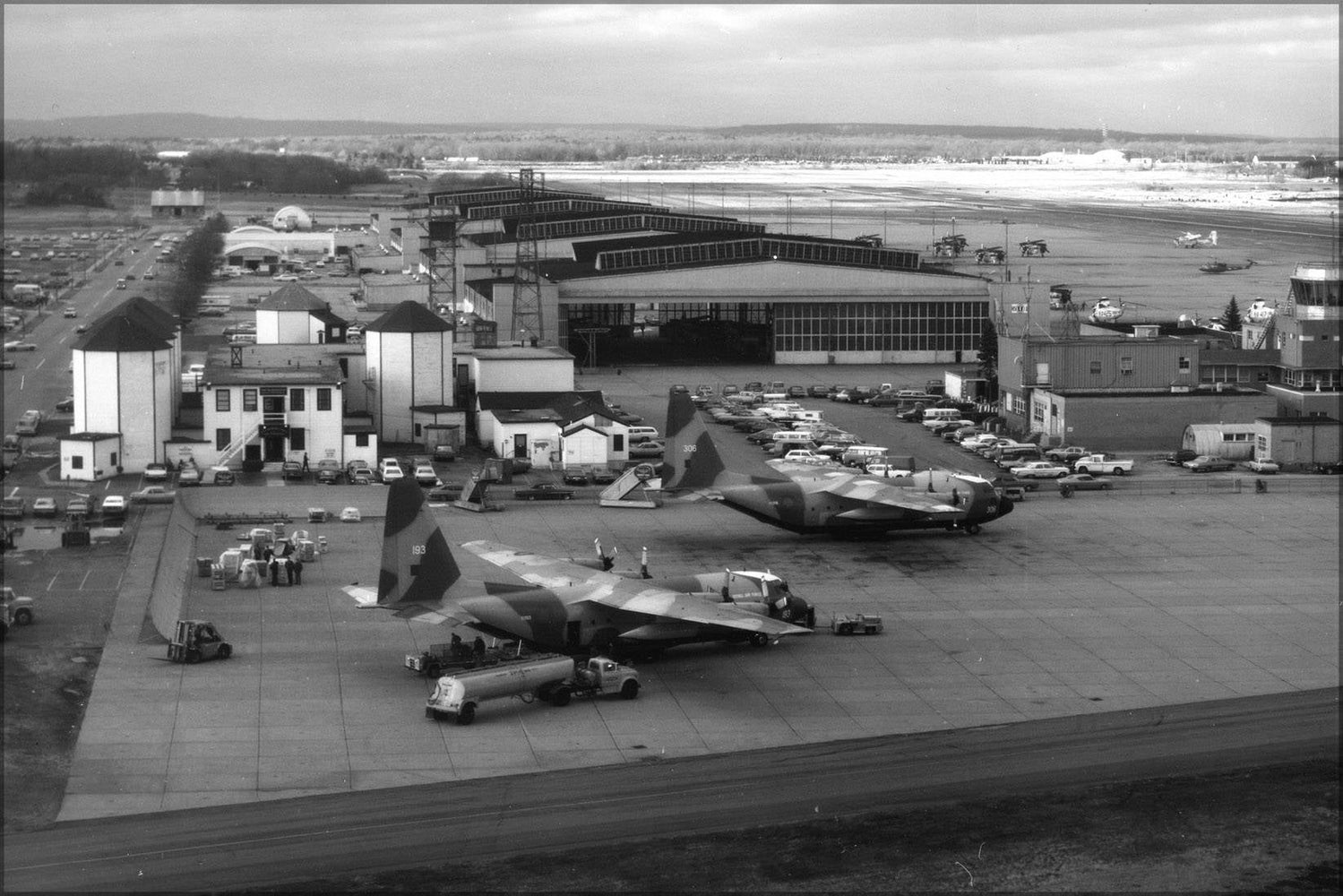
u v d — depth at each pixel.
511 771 69.25
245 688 80.19
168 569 105.12
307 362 160.50
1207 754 72.88
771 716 77.62
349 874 57.78
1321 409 159.25
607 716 77.25
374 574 105.56
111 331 142.50
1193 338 186.38
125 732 72.88
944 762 71.25
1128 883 59.03
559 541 117.56
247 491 135.75
